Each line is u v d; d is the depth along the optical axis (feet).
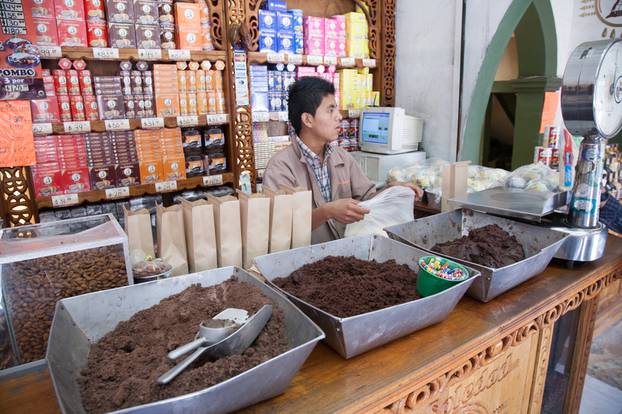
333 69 10.75
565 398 5.89
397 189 5.95
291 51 10.13
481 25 9.56
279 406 2.64
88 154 8.25
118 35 8.12
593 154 4.66
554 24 10.24
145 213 4.16
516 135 12.84
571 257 4.70
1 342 3.14
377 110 10.59
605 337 7.70
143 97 8.64
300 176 6.57
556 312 4.40
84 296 3.09
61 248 3.31
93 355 2.82
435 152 11.01
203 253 4.22
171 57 8.57
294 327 2.85
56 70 7.75
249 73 9.58
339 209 5.23
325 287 3.55
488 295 3.89
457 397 3.63
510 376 4.30
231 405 2.38
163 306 3.21
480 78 9.78
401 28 11.37
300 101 6.31
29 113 7.37
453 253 4.29
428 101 10.98
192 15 8.82
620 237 6.04
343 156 7.17
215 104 9.41
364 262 4.13
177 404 2.11
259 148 10.31
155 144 8.89
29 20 7.18
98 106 8.21
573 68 4.49
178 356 2.49
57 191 8.03
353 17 10.85
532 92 11.94
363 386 2.83
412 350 3.24
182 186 9.23
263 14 9.64
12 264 3.11
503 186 6.46
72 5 7.66
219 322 2.85
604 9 9.21
